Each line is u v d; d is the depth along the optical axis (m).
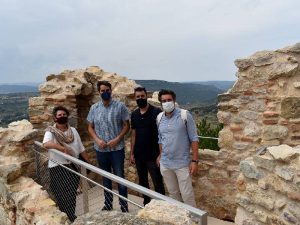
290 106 3.90
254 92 4.24
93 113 4.74
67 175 4.36
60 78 6.54
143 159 4.58
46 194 4.61
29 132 5.31
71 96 6.17
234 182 4.55
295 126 3.89
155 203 2.20
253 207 3.14
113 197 4.75
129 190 5.91
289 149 2.84
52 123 6.10
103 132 4.61
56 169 4.36
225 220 4.74
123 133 4.66
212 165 4.76
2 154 5.31
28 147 5.31
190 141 4.18
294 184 2.66
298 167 2.64
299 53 3.87
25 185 4.88
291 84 3.94
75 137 4.63
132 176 5.98
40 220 4.11
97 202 5.00
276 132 4.03
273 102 4.07
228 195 4.65
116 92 6.05
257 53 4.21
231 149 4.53
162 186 4.64
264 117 4.12
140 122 4.54
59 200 4.47
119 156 4.66
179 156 4.09
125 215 2.11
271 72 4.05
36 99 6.20
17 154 5.22
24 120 6.00
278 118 4.02
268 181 2.95
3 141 5.41
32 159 5.35
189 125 4.08
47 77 6.52
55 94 6.18
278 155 2.80
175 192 4.30
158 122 4.26
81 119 6.69
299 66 3.88
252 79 4.24
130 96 5.97
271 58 4.07
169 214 2.04
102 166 4.71
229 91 4.47
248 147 4.35
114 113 4.58
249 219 3.19
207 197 4.89
